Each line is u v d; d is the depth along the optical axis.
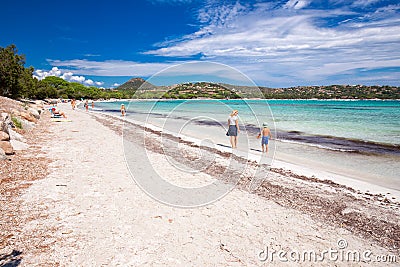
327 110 37.09
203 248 3.70
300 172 7.66
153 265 3.27
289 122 21.28
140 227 4.19
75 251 3.46
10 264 3.12
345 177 7.31
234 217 4.69
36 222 4.17
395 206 5.35
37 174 6.50
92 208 4.78
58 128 15.31
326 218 4.77
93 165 7.59
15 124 12.33
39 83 52.56
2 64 26.59
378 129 16.98
